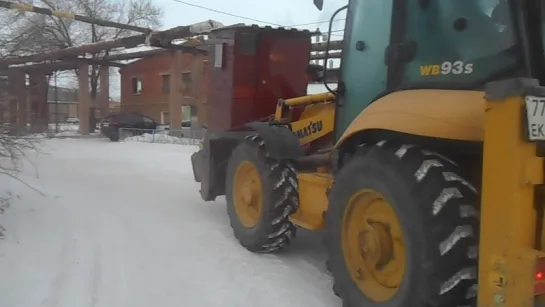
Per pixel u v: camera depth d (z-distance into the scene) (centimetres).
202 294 432
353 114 440
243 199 573
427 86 356
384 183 330
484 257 278
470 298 299
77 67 2884
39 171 1197
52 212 734
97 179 1088
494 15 320
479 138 295
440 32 346
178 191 940
